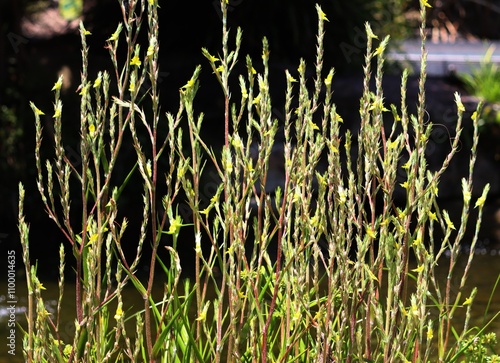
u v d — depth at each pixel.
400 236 2.88
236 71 12.75
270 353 2.96
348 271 2.88
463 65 15.49
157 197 10.93
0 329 6.57
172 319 2.77
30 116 12.38
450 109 12.84
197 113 12.30
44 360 2.93
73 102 12.16
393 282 2.82
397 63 15.30
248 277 2.85
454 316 6.64
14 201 11.77
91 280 2.73
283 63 13.55
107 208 2.86
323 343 2.94
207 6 13.70
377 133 2.82
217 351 2.78
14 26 13.66
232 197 2.85
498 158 12.66
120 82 2.77
